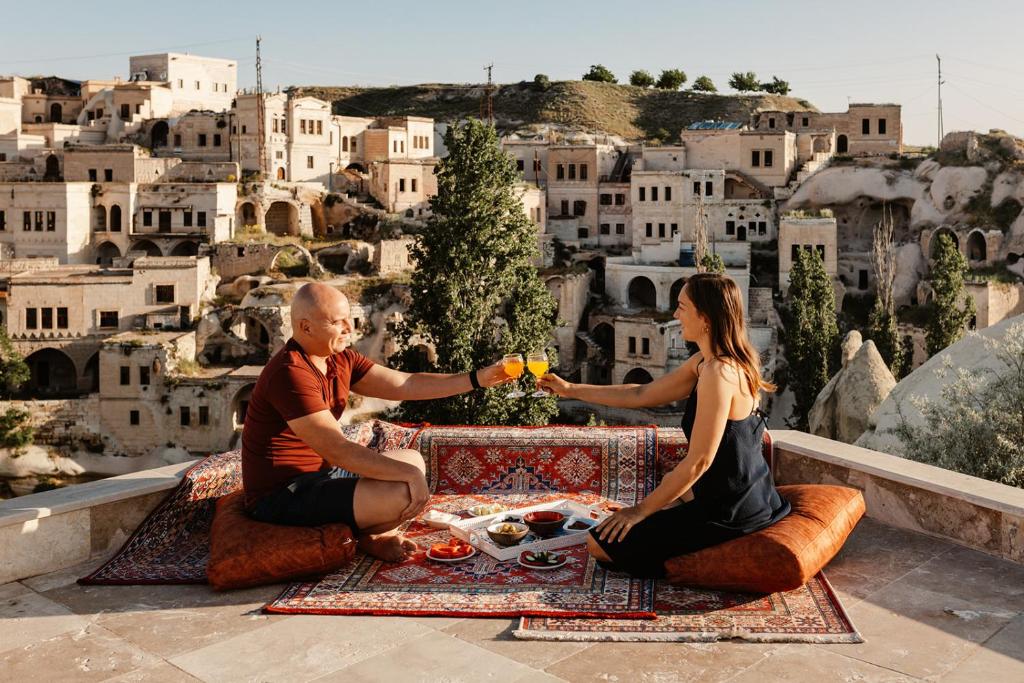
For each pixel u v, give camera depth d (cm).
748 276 7119
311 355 817
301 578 786
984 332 2150
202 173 8250
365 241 8119
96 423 5916
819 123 9231
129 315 6412
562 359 7269
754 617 710
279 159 8712
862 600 752
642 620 703
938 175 7700
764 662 641
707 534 760
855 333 3469
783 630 686
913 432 1775
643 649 661
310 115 8831
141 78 10444
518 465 1024
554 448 1017
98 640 686
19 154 8831
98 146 8119
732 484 762
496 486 1025
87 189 7700
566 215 8844
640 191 8319
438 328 3791
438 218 3959
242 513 830
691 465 753
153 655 661
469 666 636
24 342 6328
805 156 8588
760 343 6850
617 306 7562
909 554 854
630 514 777
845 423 3014
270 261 7194
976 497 852
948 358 2148
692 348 6838
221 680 623
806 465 1013
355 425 1028
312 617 719
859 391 3008
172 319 6384
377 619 714
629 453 1008
